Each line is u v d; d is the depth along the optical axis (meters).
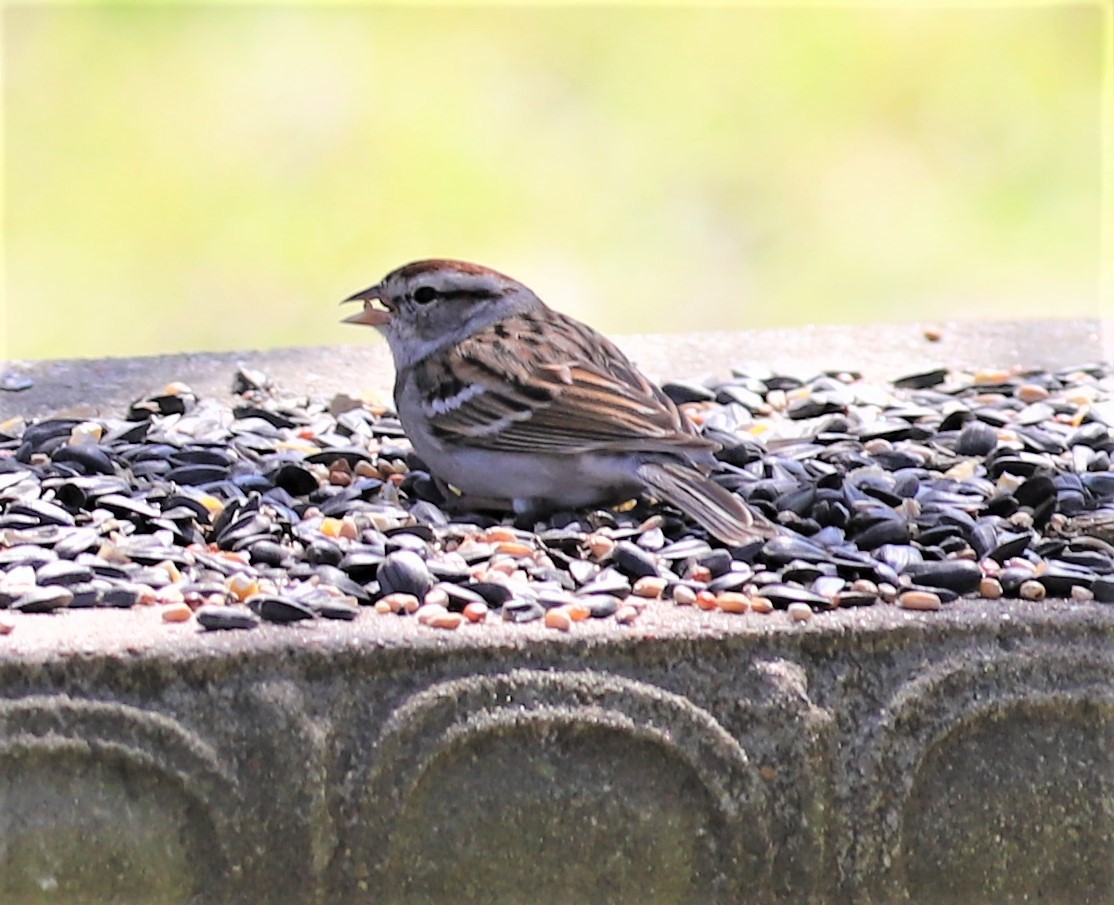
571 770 7.10
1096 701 7.39
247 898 6.96
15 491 8.91
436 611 7.32
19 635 7.06
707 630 7.24
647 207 18.67
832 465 9.62
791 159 19.39
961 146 19.52
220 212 18.27
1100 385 11.14
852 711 7.29
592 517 8.81
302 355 11.73
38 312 16.89
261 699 6.94
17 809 6.87
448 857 7.07
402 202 18.55
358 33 20.91
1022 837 7.38
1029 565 8.02
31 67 19.97
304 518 8.89
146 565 8.02
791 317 17.45
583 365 9.18
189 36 20.47
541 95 20.14
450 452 9.20
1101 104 19.86
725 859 7.20
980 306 17.70
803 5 21.75
